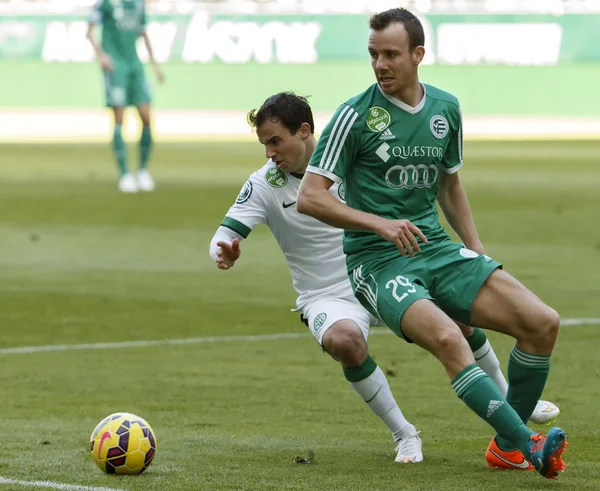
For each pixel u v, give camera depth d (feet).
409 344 94.17
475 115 415.44
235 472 57.11
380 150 58.49
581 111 412.98
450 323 54.80
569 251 145.69
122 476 55.98
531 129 392.27
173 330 100.01
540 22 410.11
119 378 81.87
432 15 412.16
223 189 226.58
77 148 338.95
